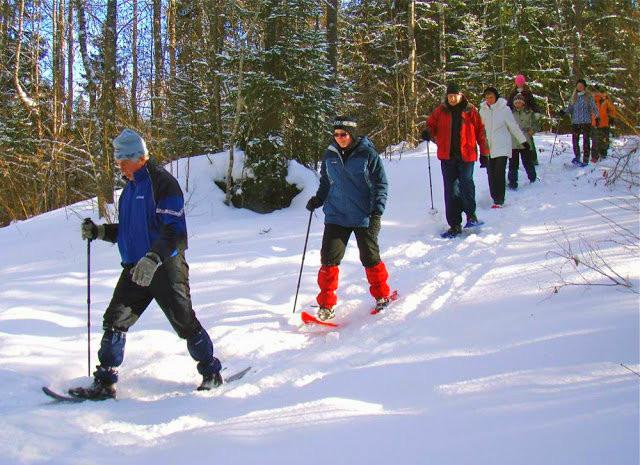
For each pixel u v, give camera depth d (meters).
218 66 11.16
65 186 11.48
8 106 14.75
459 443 2.22
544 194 8.37
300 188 9.31
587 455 2.03
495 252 5.70
